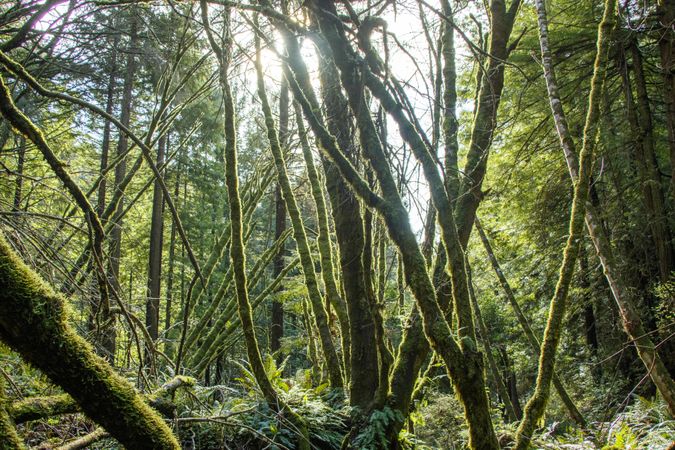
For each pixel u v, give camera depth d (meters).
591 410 11.43
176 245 19.83
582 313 14.11
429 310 3.26
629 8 9.72
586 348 14.17
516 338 15.90
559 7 11.73
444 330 3.22
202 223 19.34
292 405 5.05
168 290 14.91
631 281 11.84
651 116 12.22
